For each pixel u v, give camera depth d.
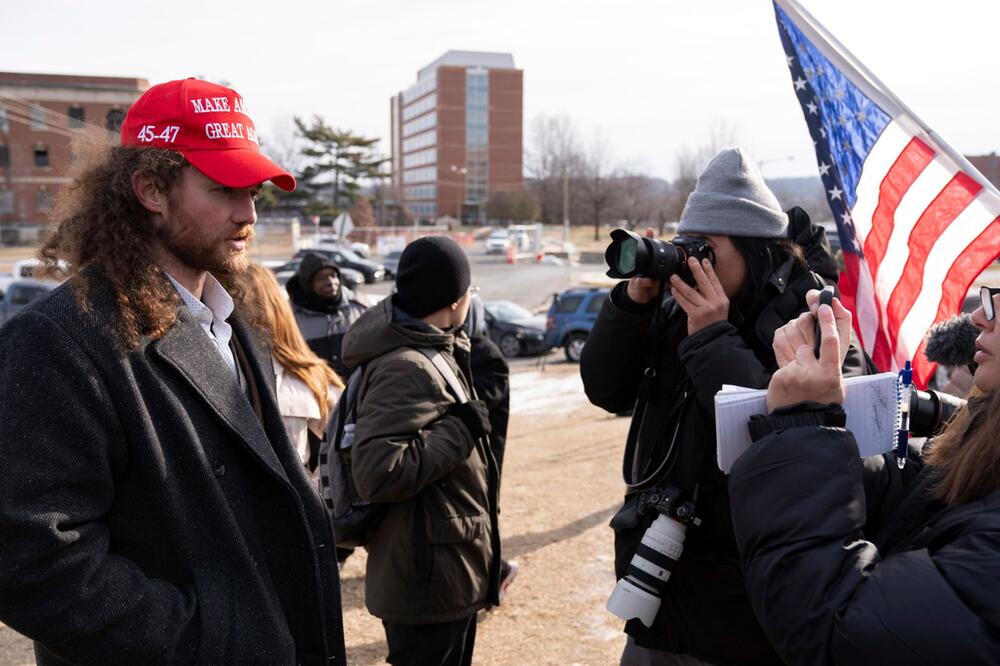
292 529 1.69
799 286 2.05
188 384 1.56
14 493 1.35
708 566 1.91
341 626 1.79
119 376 1.46
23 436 1.37
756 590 1.34
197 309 1.72
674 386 2.12
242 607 1.55
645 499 1.98
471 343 3.32
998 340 1.38
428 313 2.74
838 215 3.04
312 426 3.56
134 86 54.84
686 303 1.97
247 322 1.90
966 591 1.15
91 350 1.45
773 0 2.97
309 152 79.12
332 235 58.72
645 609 1.91
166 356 1.54
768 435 1.41
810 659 1.26
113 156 1.60
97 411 1.43
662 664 2.03
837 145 2.97
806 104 3.00
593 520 5.42
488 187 120.12
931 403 1.81
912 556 1.24
